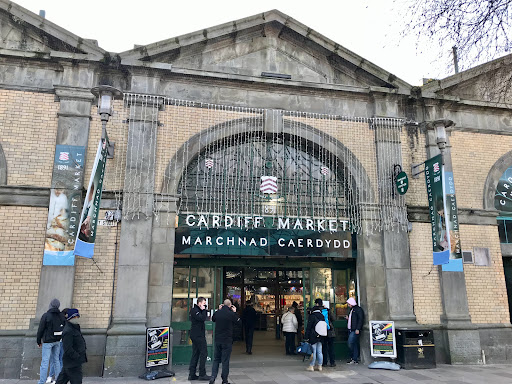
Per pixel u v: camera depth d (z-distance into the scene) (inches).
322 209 439.2
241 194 424.2
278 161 443.2
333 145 447.2
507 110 499.5
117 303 359.6
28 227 358.6
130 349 347.6
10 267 348.2
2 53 379.9
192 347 363.6
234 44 450.3
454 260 437.1
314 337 366.6
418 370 375.9
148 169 392.5
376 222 436.8
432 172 419.5
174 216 390.9
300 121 445.1
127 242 373.4
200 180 419.2
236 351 474.3
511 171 492.1
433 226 411.8
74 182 370.0
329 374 355.6
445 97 478.0
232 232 406.9
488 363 417.7
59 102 389.1
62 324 293.6
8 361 332.8
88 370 343.9
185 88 423.8
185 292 421.4
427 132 470.9
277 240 415.2
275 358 430.9
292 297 551.2
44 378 283.0
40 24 392.8
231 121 427.5
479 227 459.8
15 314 341.7
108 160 389.7
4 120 374.0
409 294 421.7
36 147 375.6
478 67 488.7
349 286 461.1
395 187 444.1
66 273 352.8
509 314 450.0
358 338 415.5
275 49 460.4
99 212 376.8
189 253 393.1
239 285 549.0
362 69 466.3
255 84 439.8
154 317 366.9
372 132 462.0
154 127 402.6
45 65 393.1
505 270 488.1
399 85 472.4
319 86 451.2
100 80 406.6
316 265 460.4
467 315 426.0
